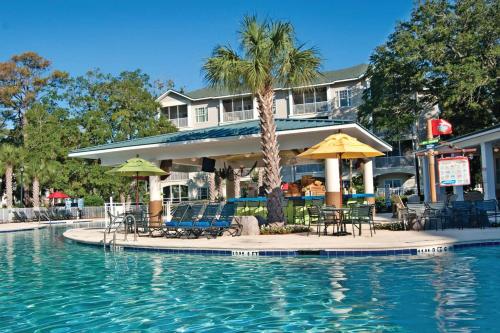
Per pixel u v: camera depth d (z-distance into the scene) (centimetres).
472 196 2584
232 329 569
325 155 1634
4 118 5450
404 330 536
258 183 4231
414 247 1086
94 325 607
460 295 684
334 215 1485
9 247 1652
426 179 2570
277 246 1163
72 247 1558
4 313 678
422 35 3681
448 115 3728
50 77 5519
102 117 4341
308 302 683
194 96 5269
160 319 625
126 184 4341
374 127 4022
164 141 1967
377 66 3994
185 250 1246
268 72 1562
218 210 1588
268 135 1612
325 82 4647
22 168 4297
